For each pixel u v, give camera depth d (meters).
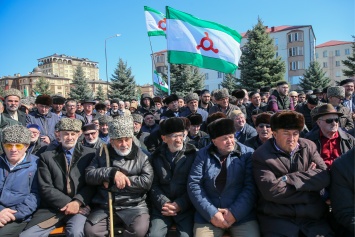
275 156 2.99
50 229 3.31
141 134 6.17
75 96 32.88
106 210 3.31
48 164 3.49
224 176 3.24
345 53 71.69
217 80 55.69
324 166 3.00
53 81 80.88
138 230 3.17
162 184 3.46
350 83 6.60
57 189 3.44
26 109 7.68
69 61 121.31
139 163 3.41
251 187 3.14
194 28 7.23
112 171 3.19
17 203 3.32
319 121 3.65
